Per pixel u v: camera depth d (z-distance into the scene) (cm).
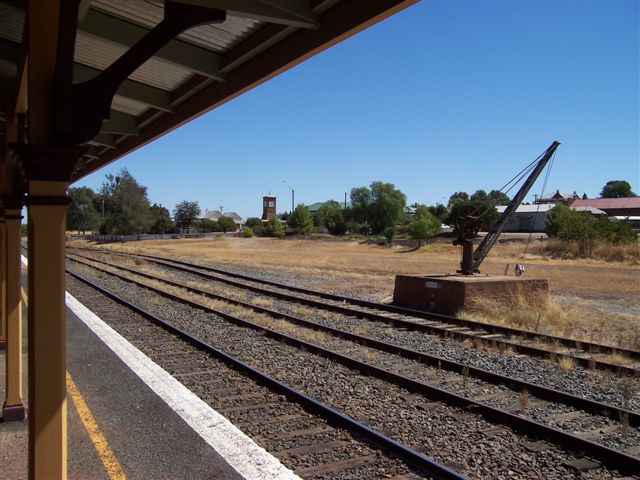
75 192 9931
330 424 586
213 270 2828
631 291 1959
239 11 416
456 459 504
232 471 449
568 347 1023
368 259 3903
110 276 2462
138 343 1012
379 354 946
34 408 287
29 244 285
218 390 712
